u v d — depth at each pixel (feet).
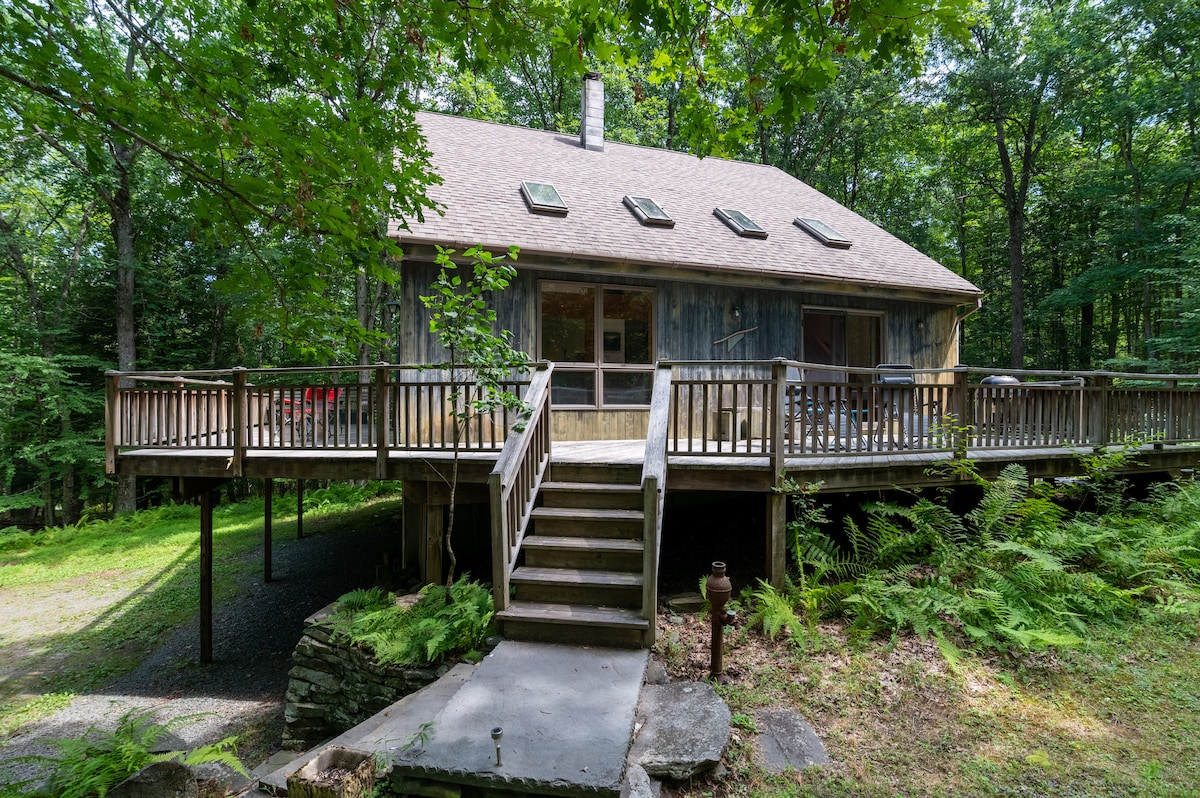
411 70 11.84
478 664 12.52
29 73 8.68
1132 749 10.33
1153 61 54.08
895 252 35.50
